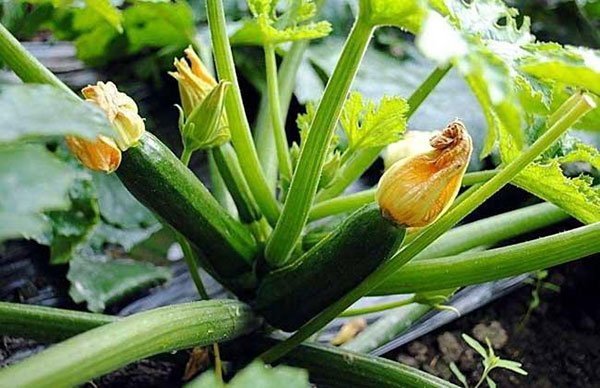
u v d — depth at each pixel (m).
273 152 0.77
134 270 0.87
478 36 0.48
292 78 0.86
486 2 0.57
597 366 0.89
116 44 1.01
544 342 0.90
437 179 0.52
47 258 0.88
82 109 0.34
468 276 0.59
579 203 0.59
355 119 0.61
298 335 0.62
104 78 1.08
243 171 0.66
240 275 0.66
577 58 0.48
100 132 0.33
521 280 0.95
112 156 0.55
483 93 0.47
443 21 0.43
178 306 0.53
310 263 0.59
